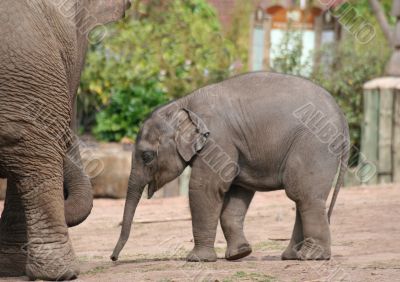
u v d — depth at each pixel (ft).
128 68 87.97
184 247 50.11
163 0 97.19
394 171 79.25
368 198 67.67
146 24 92.68
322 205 42.14
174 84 88.07
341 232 52.75
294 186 42.06
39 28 35.22
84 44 38.99
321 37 104.94
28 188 35.55
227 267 40.11
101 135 86.43
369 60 92.32
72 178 39.63
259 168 42.57
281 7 104.53
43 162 35.58
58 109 35.86
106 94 87.10
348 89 90.12
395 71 83.76
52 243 35.68
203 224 42.37
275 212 63.16
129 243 52.60
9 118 34.78
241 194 43.73
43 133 35.50
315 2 106.73
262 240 51.78
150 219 61.05
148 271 39.04
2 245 38.27
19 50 34.68
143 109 86.89
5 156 35.17
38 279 35.86
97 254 47.96
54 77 35.55
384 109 79.15
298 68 93.71
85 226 59.57
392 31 95.91
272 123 42.19
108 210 66.85
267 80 43.01
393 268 39.65
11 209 38.29
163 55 88.84
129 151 76.23
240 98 42.55
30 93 34.96
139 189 43.14
